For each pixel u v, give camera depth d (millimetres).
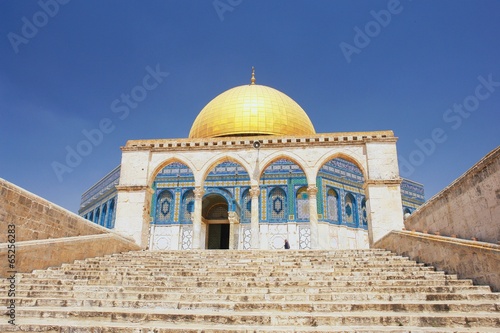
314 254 12516
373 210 17000
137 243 17562
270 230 27281
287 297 7254
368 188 17438
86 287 8305
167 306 6938
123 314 6113
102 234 14305
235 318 5984
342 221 28312
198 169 18859
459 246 8812
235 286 8359
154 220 28375
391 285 8250
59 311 6305
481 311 6402
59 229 12562
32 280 8922
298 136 18656
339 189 29203
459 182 10523
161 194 29250
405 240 12102
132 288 8219
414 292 7594
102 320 6133
